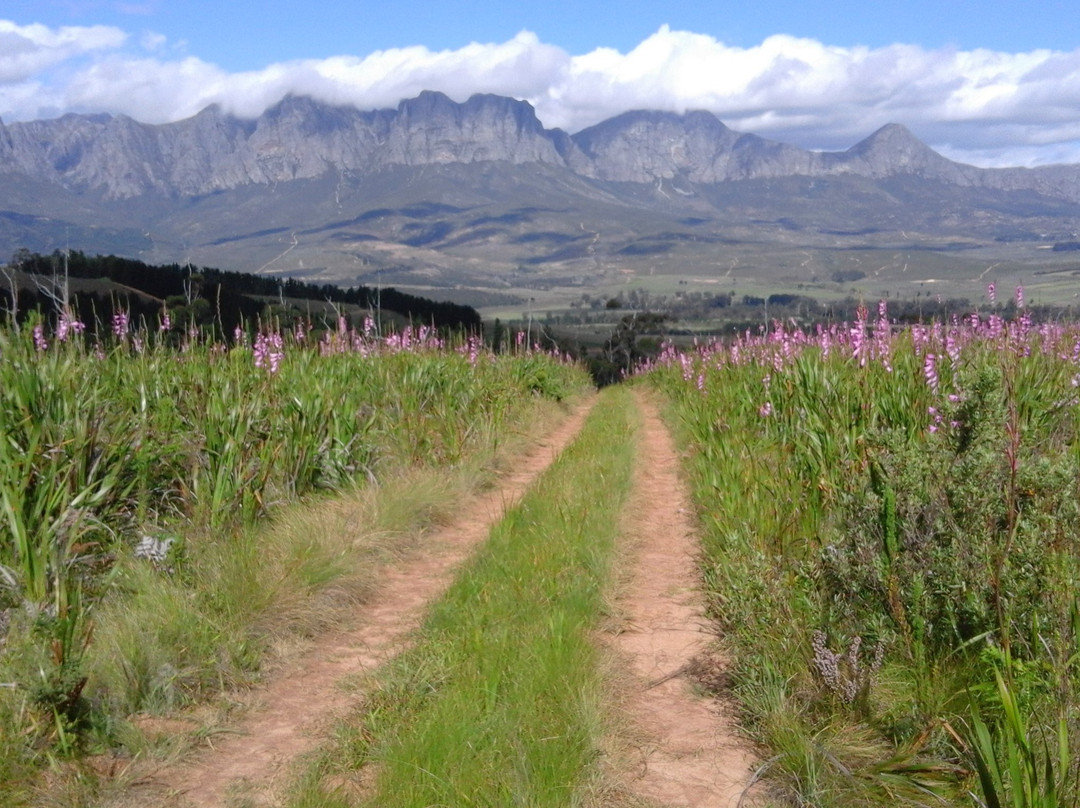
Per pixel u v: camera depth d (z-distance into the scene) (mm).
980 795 3496
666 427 16578
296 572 6223
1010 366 6777
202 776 4035
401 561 7473
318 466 8930
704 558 6977
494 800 3654
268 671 5180
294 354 12352
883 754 3924
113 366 8953
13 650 4570
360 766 4059
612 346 47500
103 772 4008
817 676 4434
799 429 8719
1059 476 4469
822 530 6141
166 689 4668
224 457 7488
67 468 6266
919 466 4832
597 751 4062
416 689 4746
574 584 6273
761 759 4141
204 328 11633
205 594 5723
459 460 10969
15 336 7465
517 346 24031
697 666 5191
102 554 6148
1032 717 3686
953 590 4426
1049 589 4141
